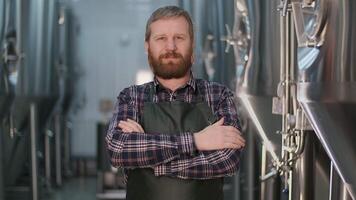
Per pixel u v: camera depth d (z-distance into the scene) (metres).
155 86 1.41
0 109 2.85
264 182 2.33
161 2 6.44
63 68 5.30
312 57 1.39
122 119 1.38
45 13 3.71
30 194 3.63
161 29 1.36
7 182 3.54
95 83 6.51
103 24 6.46
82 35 6.46
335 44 1.23
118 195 4.64
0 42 2.64
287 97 1.67
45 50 3.71
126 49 6.50
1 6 2.63
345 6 1.18
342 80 1.20
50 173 5.26
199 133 1.31
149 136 1.30
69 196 4.89
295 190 1.76
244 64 2.25
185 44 1.37
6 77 2.76
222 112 1.40
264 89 2.06
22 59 3.06
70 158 6.27
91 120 6.51
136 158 1.30
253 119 2.19
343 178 1.34
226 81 2.83
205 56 3.14
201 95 1.42
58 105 5.04
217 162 1.31
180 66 1.37
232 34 2.38
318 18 1.29
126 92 1.43
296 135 1.66
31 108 3.40
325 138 1.35
